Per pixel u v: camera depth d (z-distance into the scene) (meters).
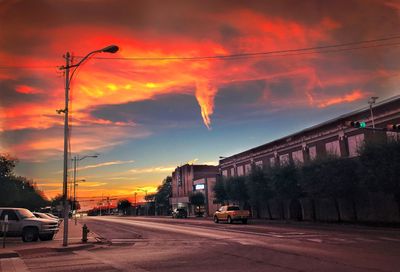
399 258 13.69
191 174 96.75
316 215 46.19
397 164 29.33
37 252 18.45
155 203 132.88
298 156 51.16
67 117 23.02
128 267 12.99
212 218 67.19
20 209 25.30
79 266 13.45
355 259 13.56
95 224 53.94
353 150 41.25
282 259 14.02
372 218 38.03
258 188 51.81
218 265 13.04
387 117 37.06
